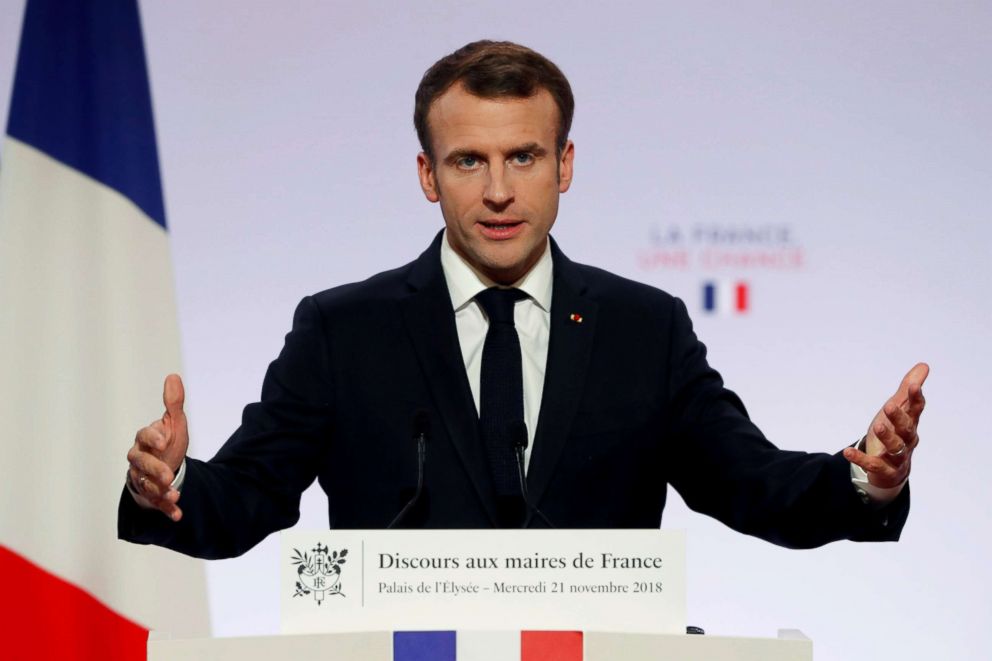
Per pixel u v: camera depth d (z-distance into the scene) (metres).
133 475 5.89
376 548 5.50
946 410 11.98
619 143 12.16
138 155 11.84
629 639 5.30
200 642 5.23
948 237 12.08
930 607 11.89
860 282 12.07
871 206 12.11
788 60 12.20
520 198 6.75
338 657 5.31
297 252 12.05
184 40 12.10
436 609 5.46
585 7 12.21
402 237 12.12
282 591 5.45
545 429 6.93
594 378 7.16
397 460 6.98
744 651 5.21
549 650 5.32
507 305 7.16
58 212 11.56
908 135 12.13
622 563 5.49
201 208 11.99
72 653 11.22
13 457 11.30
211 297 11.92
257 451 7.05
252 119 12.13
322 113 12.16
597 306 7.35
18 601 11.20
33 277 11.45
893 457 5.72
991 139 12.10
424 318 7.21
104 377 11.47
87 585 11.33
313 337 7.38
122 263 11.61
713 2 12.23
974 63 12.16
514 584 5.48
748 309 12.05
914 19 12.19
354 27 12.23
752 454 6.89
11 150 11.57
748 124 12.16
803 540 6.56
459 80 6.75
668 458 7.43
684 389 7.36
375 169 12.15
